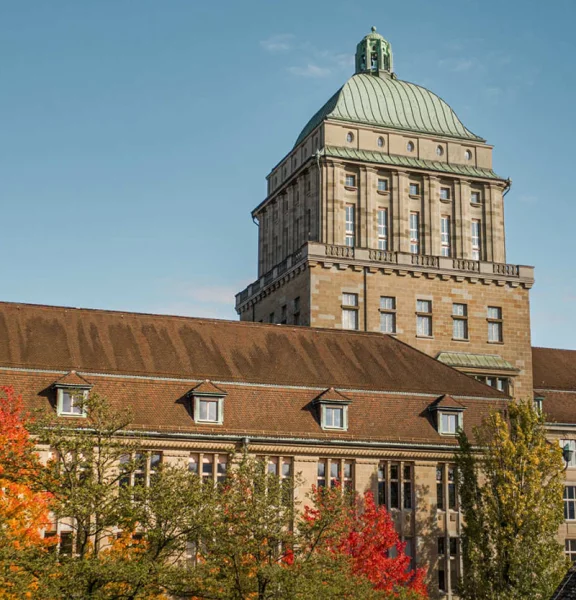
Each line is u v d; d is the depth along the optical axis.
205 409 52.09
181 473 37.91
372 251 72.50
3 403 43.38
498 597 46.78
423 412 57.03
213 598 36.03
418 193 78.00
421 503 54.78
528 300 76.00
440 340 73.00
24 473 36.06
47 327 54.62
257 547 36.59
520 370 74.50
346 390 56.22
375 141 77.88
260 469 39.50
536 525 48.72
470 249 78.44
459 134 81.62
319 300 70.50
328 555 37.53
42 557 34.16
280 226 82.44
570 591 29.16
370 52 87.12
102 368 52.09
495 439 51.22
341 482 52.84
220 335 59.06
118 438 45.25
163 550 36.69
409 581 50.84
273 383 54.94
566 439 71.75
